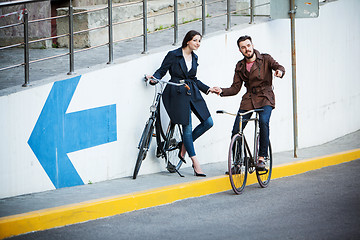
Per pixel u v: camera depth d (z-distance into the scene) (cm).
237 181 784
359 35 1344
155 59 871
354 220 636
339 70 1282
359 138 1280
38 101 730
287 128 1138
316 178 900
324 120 1244
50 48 1073
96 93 795
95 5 1148
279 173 917
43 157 739
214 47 974
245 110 823
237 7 1262
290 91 1138
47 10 1099
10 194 708
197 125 928
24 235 593
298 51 1157
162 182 798
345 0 1288
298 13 1020
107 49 1016
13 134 708
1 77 835
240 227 618
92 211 662
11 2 725
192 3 1252
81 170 782
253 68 812
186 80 833
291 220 642
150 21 1153
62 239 579
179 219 657
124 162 836
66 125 761
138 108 848
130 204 701
